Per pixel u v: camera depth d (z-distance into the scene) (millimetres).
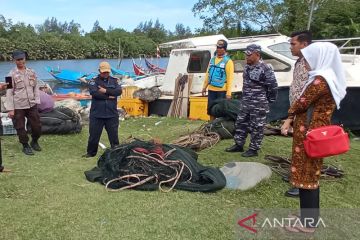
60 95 12883
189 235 3840
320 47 3510
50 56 67250
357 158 6691
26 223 4074
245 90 6617
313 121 3553
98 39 74188
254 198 4816
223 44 7891
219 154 6840
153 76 16422
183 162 5363
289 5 24484
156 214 4309
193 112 10742
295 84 4895
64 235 3832
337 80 3496
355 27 20578
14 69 7020
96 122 6781
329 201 4754
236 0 25750
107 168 5422
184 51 11703
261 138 6633
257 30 25906
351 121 8477
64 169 6039
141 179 5137
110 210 4402
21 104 6953
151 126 9930
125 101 11969
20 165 6270
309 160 3596
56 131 8539
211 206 4543
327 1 22047
